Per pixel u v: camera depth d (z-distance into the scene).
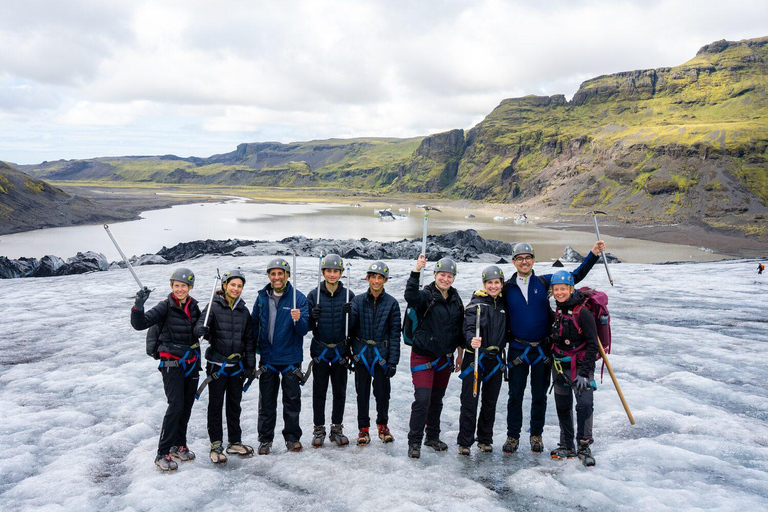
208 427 5.52
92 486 4.89
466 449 5.54
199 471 5.02
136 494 4.55
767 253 111.69
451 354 5.54
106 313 16.25
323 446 5.92
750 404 7.27
